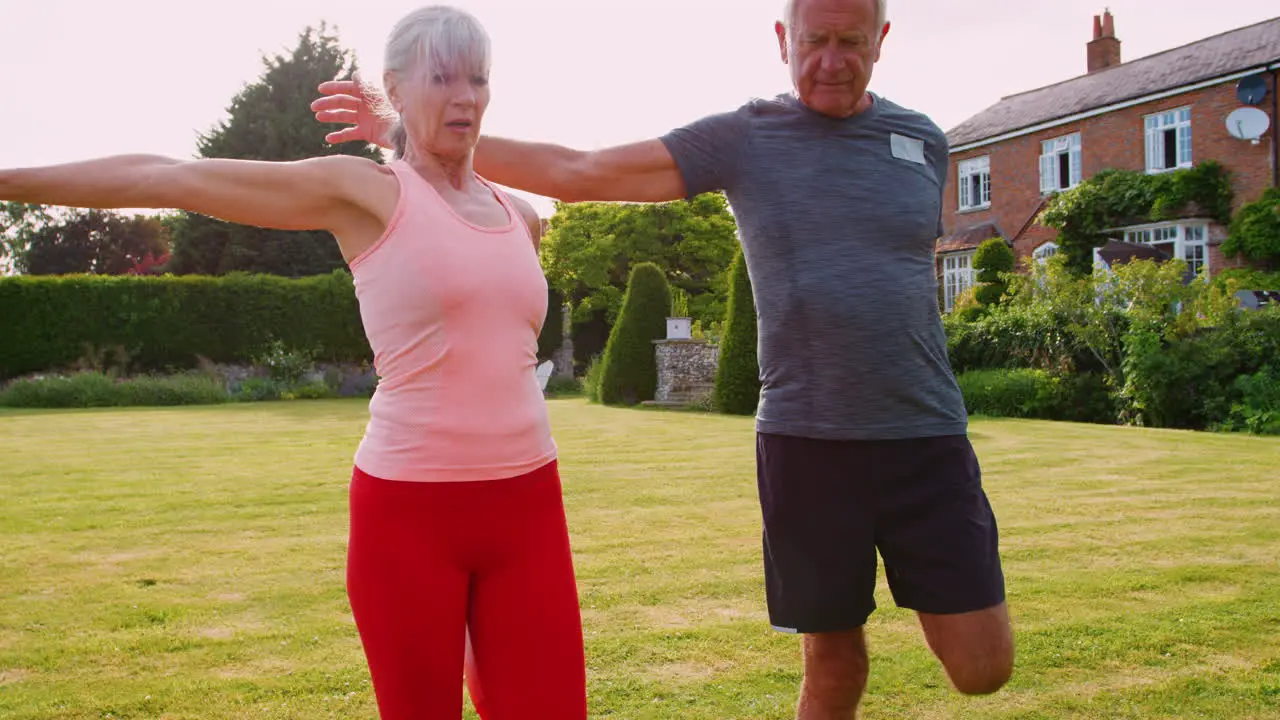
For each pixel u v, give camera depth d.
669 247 27.30
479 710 1.80
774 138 2.13
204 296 20.31
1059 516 5.38
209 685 2.91
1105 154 19.95
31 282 19.09
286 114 29.08
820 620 2.09
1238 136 17.09
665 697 2.80
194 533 5.22
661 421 12.22
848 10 1.97
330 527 5.39
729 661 3.10
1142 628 3.33
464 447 1.65
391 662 1.64
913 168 2.15
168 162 1.60
